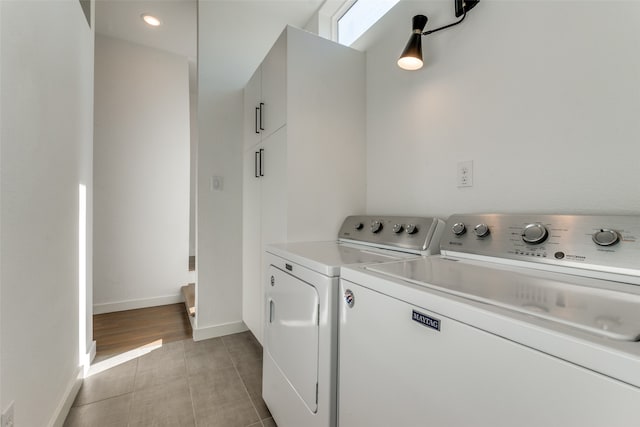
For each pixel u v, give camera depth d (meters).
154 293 2.91
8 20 0.86
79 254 1.57
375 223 1.42
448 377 0.55
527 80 1.01
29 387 0.99
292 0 2.16
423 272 0.79
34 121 1.04
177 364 1.79
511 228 0.92
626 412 0.34
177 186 3.01
